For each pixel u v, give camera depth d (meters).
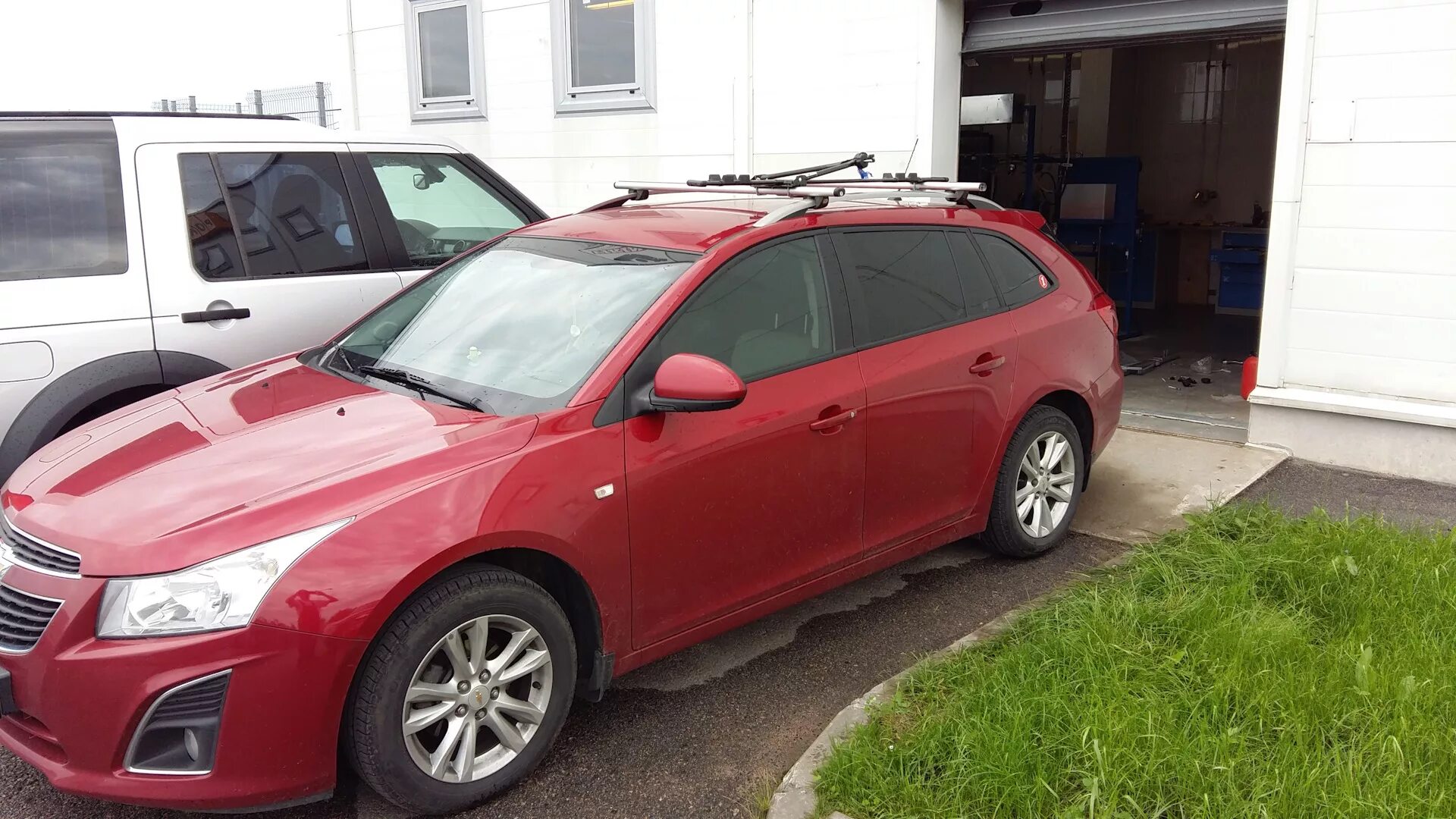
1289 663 3.34
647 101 8.67
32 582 2.79
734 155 8.23
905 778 2.90
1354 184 5.82
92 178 4.62
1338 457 6.14
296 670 2.68
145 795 2.67
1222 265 11.39
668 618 3.47
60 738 2.69
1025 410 4.61
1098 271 11.02
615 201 4.76
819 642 4.11
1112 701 3.09
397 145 5.70
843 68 7.54
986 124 11.66
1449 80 5.46
